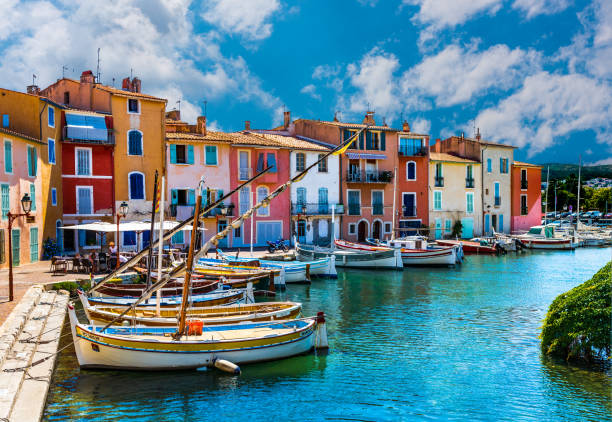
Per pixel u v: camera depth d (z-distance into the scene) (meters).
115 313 17.36
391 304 25.61
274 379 14.91
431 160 61.50
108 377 14.66
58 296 22.41
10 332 14.86
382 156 57.22
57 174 38.16
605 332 15.43
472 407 13.16
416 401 13.52
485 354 17.14
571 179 120.69
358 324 21.36
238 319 17.78
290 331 16.77
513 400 13.52
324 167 53.69
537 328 20.55
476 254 53.53
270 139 52.72
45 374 12.95
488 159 67.31
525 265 43.44
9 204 29.38
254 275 28.23
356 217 56.19
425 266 42.12
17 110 34.75
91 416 12.39
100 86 42.56
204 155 46.31
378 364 16.28
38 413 10.86
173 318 17.14
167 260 31.41
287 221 51.12
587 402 13.30
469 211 65.31
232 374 15.01
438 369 15.77
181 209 44.09
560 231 74.81
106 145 40.50
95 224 29.59
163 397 13.52
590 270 39.69
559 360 16.38
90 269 26.47
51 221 36.69
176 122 51.47
